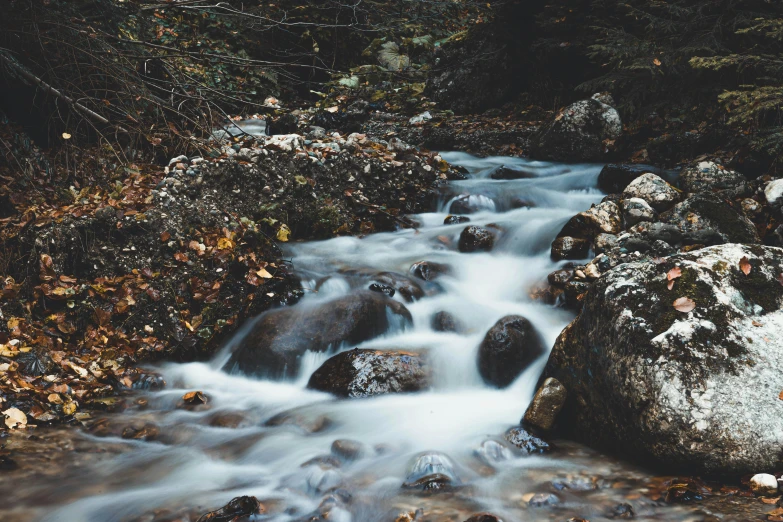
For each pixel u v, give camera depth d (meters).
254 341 4.65
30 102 6.49
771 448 2.88
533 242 5.64
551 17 9.57
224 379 4.55
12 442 3.55
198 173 5.94
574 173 7.20
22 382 4.00
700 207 4.99
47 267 4.74
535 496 2.88
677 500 2.82
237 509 2.82
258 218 5.98
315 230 6.25
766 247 3.61
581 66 9.62
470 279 5.40
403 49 12.73
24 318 4.55
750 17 6.69
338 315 4.68
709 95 7.18
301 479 3.18
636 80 7.56
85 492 3.09
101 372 4.38
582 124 7.80
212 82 10.81
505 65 10.32
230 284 5.18
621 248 4.87
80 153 6.36
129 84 6.59
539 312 4.79
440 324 4.77
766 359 3.06
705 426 2.91
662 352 3.08
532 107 9.88
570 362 3.68
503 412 3.84
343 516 2.81
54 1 6.61
